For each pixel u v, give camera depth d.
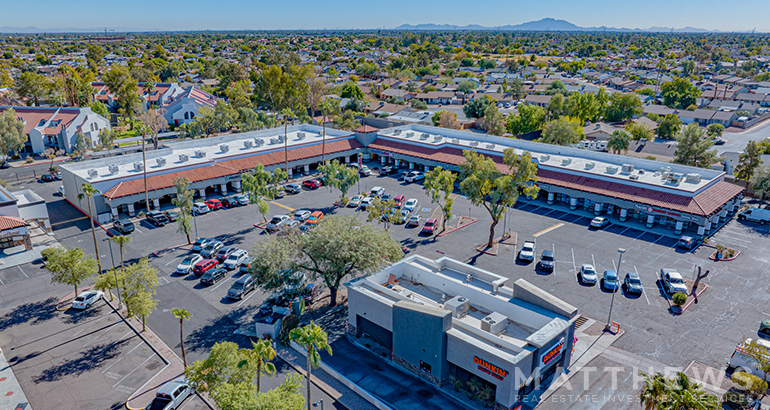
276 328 40.16
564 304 35.06
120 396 33.72
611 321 42.50
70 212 70.69
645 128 118.44
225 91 181.00
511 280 50.00
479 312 38.53
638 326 41.78
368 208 57.28
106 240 60.78
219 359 30.22
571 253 56.88
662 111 162.38
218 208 73.00
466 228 65.31
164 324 42.66
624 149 99.56
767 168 75.25
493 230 60.25
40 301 46.53
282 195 79.25
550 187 73.75
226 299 46.94
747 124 155.25
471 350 32.25
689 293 47.09
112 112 154.88
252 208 73.56
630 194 66.88
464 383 34.00
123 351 38.88
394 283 43.22
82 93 148.12
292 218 68.44
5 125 94.69
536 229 64.62
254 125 119.50
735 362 35.12
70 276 44.09
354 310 40.16
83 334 41.22
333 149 95.19
